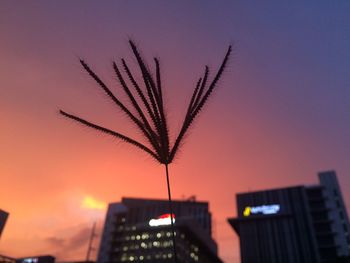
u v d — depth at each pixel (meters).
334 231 167.12
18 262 73.94
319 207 177.12
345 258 122.38
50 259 135.88
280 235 175.50
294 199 183.38
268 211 184.25
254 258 173.50
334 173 184.12
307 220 174.12
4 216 49.97
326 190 180.38
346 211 171.75
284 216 180.38
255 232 181.88
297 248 168.25
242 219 188.25
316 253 163.25
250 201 193.12
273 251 172.12
